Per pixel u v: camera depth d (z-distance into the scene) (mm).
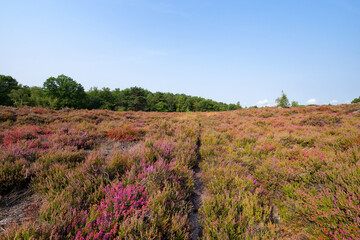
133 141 7426
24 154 4297
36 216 2412
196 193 3736
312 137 6062
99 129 8891
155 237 2207
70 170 3691
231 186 3576
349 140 4633
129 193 2713
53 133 7316
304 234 2266
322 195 2680
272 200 3203
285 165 3959
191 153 5340
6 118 9570
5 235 1936
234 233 2395
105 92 59969
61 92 43906
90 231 2092
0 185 3037
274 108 21172
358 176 2686
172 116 18297
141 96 60594
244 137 7086
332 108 15602
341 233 1919
